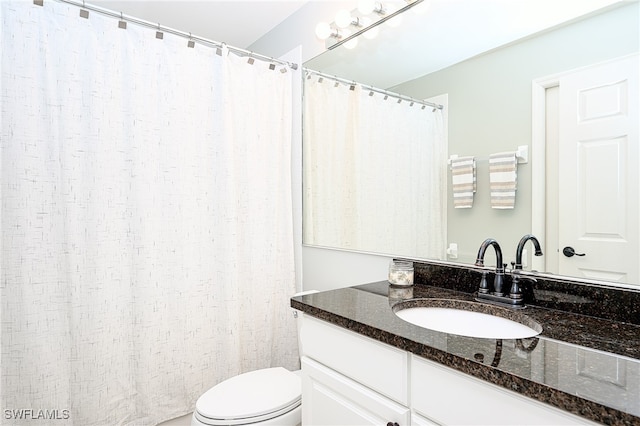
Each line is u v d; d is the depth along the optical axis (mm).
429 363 868
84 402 1645
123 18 1739
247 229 2113
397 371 939
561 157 1182
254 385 1559
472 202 1428
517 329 1086
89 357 1653
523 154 1279
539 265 1229
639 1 1018
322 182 2141
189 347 1916
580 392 624
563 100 1176
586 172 1124
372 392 1017
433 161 1564
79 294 1631
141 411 1794
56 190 1592
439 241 1536
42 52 1556
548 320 1030
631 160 1033
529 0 1264
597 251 1101
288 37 2408
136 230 1770
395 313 1163
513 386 691
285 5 2271
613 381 666
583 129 1130
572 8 1156
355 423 1056
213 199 1993
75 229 1613
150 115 1804
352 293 1375
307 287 2273
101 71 1685
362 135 1890
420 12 1625
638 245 1021
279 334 2252
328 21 2078
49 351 1560
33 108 1537
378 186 1800
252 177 2125
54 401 1565
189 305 1915
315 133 2191
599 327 969
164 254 1850
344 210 1991
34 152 1538
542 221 1229
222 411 1356
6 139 1500
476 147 1417
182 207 1896
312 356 1244
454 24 1494
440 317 1241
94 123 1665
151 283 1800
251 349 2119
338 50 2029
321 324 1198
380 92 1797
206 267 1971
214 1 2221
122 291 1738
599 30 1096
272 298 2215
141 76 1781
